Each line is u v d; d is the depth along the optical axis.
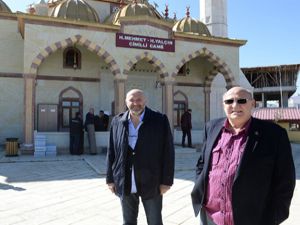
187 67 22.06
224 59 18.81
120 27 16.23
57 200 6.73
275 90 38.75
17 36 18.14
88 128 14.98
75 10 17.81
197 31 20.39
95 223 5.23
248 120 2.85
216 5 23.81
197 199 3.11
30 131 14.44
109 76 19.69
